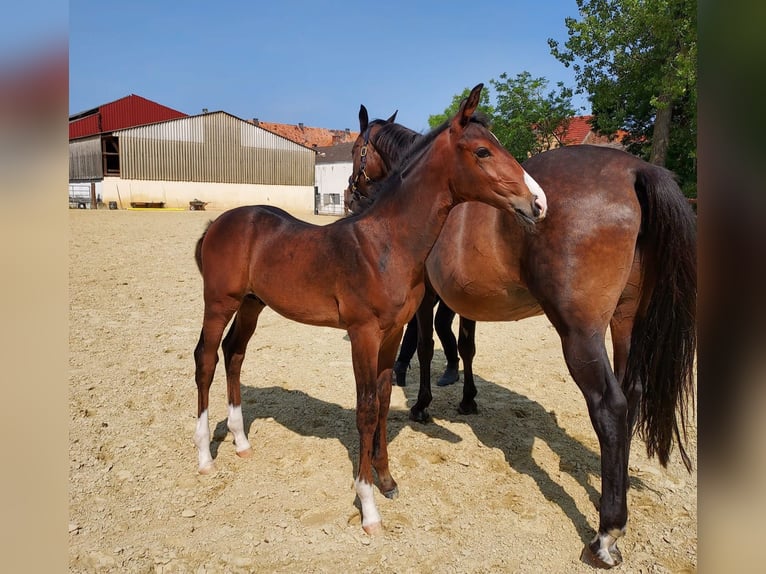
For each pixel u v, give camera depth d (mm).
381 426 3037
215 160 31344
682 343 2521
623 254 2461
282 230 3141
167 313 6969
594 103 16219
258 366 5262
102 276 8688
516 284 2840
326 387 4777
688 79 11992
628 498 3061
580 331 2504
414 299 2824
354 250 2760
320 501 3041
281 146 33781
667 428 2637
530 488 3188
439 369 5430
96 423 3879
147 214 21219
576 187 2520
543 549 2662
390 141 4305
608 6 14289
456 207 3109
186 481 3199
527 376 5137
